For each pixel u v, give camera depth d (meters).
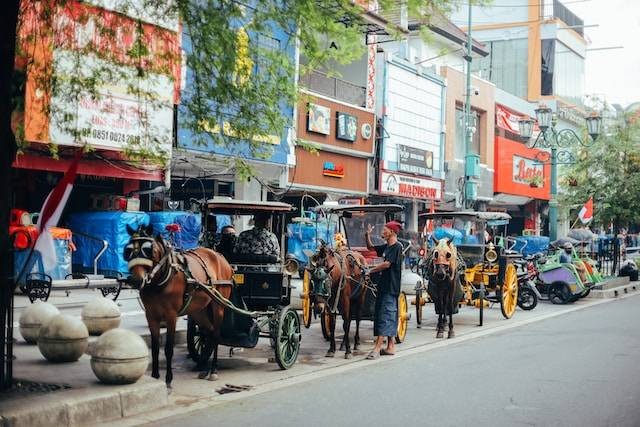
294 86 12.05
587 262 24.38
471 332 15.55
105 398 7.71
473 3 10.13
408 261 20.42
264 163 23.50
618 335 14.58
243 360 11.56
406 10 10.26
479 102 37.59
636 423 7.66
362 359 11.85
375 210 14.57
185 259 9.34
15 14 7.83
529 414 8.04
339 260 11.81
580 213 27.88
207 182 24.89
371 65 29.20
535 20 46.94
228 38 10.75
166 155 12.66
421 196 32.16
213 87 10.99
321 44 12.81
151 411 8.16
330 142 26.70
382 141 29.53
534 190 43.38
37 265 15.40
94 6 10.52
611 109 29.41
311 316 16.47
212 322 10.12
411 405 8.49
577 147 30.16
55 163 17.16
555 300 22.86
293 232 23.23
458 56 38.69
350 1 10.70
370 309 13.11
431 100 33.06
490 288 17.36
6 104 7.81
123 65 11.02
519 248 33.47
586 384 9.67
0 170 7.78
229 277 10.42
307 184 25.88
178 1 10.19
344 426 7.54
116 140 16.88
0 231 7.81
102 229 18.62
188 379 9.98
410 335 14.99
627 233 51.50
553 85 46.88
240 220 22.69
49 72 10.79
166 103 12.55
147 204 21.59
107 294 16.19
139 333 12.32
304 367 11.09
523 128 27.22
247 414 8.05
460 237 17.83
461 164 36.12
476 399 8.80
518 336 14.73
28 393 7.75
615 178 28.88
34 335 10.77
